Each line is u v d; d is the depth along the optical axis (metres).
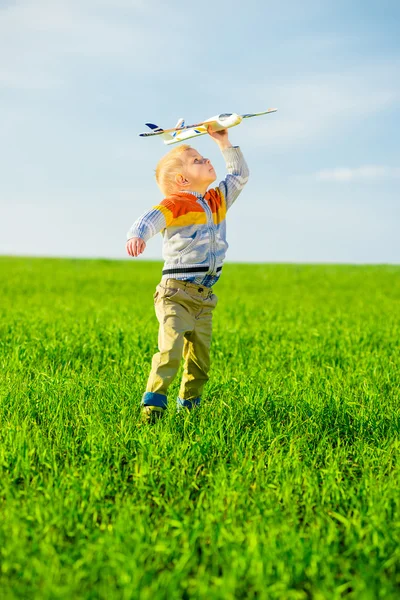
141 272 25.83
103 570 2.60
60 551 2.79
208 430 4.19
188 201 4.46
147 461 3.73
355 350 7.88
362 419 4.72
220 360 7.06
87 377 5.77
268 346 7.87
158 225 4.24
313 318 10.93
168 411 4.65
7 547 2.75
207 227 4.49
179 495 3.38
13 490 3.30
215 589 2.47
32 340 7.62
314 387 5.57
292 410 4.93
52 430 4.31
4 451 3.72
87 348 7.25
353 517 3.09
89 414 4.60
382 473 3.65
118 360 6.89
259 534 2.89
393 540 2.90
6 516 3.03
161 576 2.54
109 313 10.95
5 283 17.86
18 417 4.45
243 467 3.63
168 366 4.40
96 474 3.46
